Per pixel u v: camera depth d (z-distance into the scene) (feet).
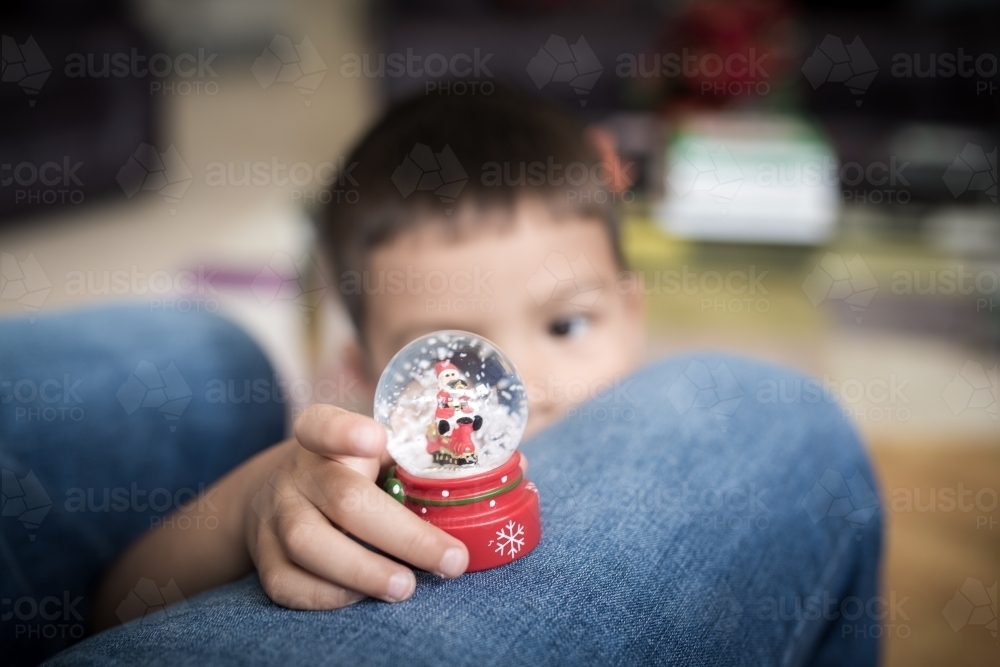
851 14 6.65
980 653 2.23
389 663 1.05
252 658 1.05
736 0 4.13
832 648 1.47
